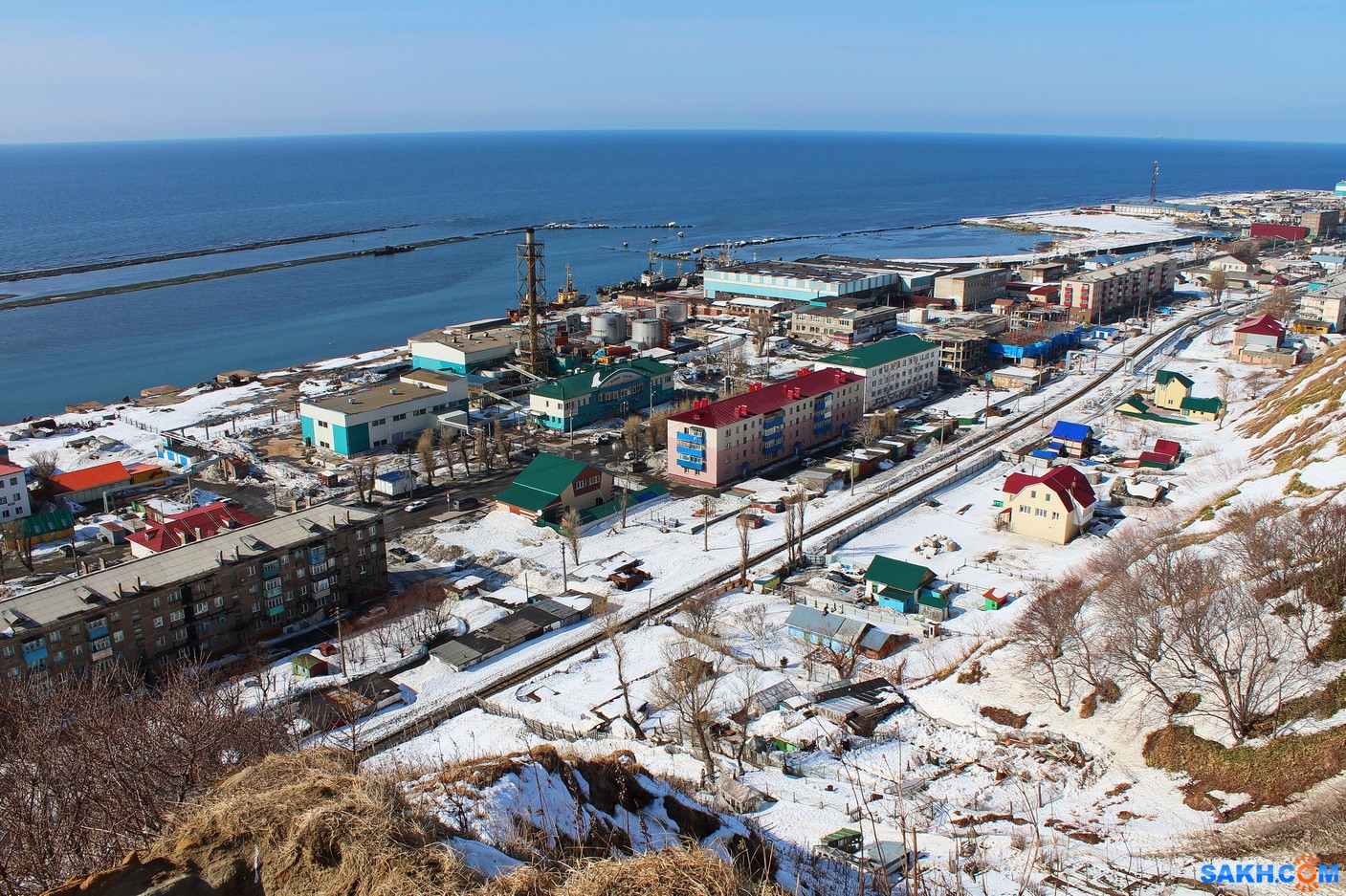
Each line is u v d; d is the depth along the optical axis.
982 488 125.44
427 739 68.88
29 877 36.94
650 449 144.88
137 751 45.44
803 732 67.62
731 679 77.31
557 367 185.88
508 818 40.09
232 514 105.12
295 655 86.31
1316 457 95.75
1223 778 54.62
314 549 92.56
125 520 116.75
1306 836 47.12
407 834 30.95
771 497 123.56
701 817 48.50
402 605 96.31
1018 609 87.31
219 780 40.56
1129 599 72.62
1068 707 67.75
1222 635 65.56
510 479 133.38
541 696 76.62
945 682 75.38
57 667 75.81
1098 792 57.47
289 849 29.91
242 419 161.88
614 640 77.56
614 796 47.94
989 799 57.91
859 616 90.25
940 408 164.25
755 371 187.38
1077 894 46.00
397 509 123.19
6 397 190.88
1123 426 147.62
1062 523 104.94
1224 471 117.88
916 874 42.06
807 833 52.91
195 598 84.44
